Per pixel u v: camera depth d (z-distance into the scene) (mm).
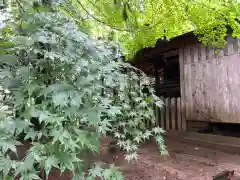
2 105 1354
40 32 1392
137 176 3178
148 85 2967
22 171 1172
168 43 5910
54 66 1403
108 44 2139
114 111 1545
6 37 1517
